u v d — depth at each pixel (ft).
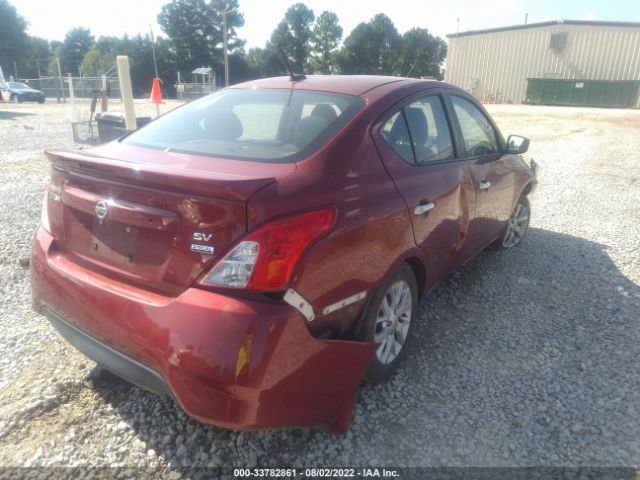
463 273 14.85
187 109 10.72
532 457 7.94
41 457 7.73
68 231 8.28
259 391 6.45
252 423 6.56
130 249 7.36
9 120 56.95
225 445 8.06
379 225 8.27
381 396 9.30
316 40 278.67
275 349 6.51
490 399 9.30
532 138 50.70
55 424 8.38
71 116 39.19
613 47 125.80
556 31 129.70
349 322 8.14
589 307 12.91
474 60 143.54
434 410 8.97
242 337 6.34
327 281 7.28
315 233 7.02
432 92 11.38
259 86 11.00
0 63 224.12
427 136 10.70
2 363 9.89
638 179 29.43
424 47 273.33
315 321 7.22
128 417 8.58
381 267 8.42
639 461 7.88
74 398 8.99
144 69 222.69
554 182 28.40
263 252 6.53
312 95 9.94
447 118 11.66
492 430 8.50
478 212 12.39
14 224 18.04
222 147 8.68
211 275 6.61
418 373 10.04
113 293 7.25
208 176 6.61
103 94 46.24
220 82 241.14
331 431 7.93
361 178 8.36
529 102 131.85
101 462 7.68
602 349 10.95
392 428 8.52
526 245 17.37
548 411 8.99
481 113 13.69
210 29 240.12
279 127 9.11
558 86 126.82
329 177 7.79
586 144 45.91
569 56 130.41
